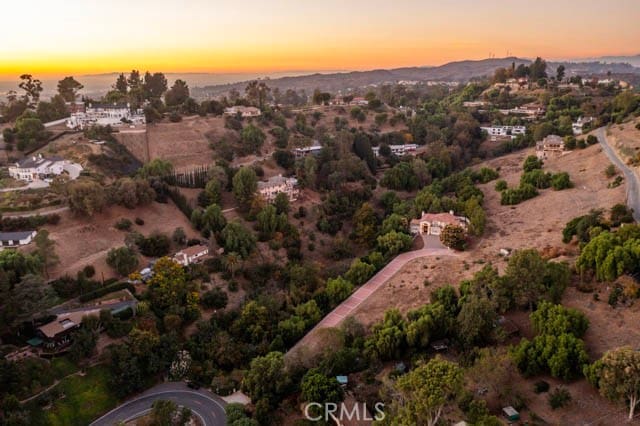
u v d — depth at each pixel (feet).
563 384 215.92
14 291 262.26
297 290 346.13
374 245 449.89
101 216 382.83
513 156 639.76
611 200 390.83
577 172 488.85
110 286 314.96
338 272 388.78
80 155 496.23
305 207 497.05
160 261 328.49
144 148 547.49
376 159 636.89
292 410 237.45
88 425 236.63
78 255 341.21
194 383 265.75
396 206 495.41
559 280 265.54
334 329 267.80
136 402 252.62
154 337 274.77
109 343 276.41
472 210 442.09
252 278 367.86
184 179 464.24
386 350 258.57
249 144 593.01
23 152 501.15
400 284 349.00
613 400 191.52
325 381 230.89
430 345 264.72
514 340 251.19
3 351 251.60
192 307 313.32
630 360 187.62
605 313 249.14
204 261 367.66
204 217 404.16
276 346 290.15
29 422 224.33
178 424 220.43
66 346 265.54
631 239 267.39
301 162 554.46
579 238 326.44
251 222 439.22
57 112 615.98
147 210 412.36
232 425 222.89
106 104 635.66
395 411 196.75
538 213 421.18
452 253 394.11
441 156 631.15
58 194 394.52
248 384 247.29
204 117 654.94
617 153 505.25
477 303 255.50
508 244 374.02
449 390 181.68
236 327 305.12
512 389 214.90
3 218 346.54
